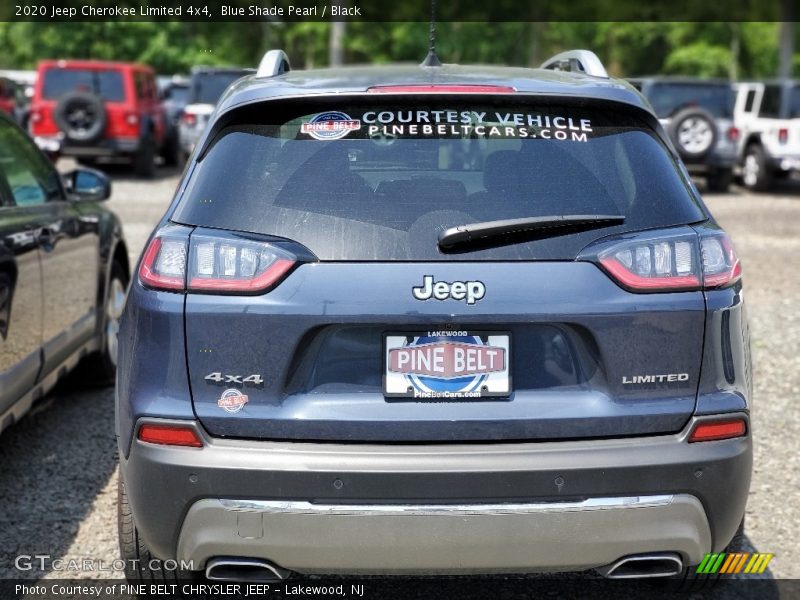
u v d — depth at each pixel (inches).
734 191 759.1
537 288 108.4
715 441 112.0
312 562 108.8
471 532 107.3
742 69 2012.8
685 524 110.4
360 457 106.6
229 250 109.5
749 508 168.7
